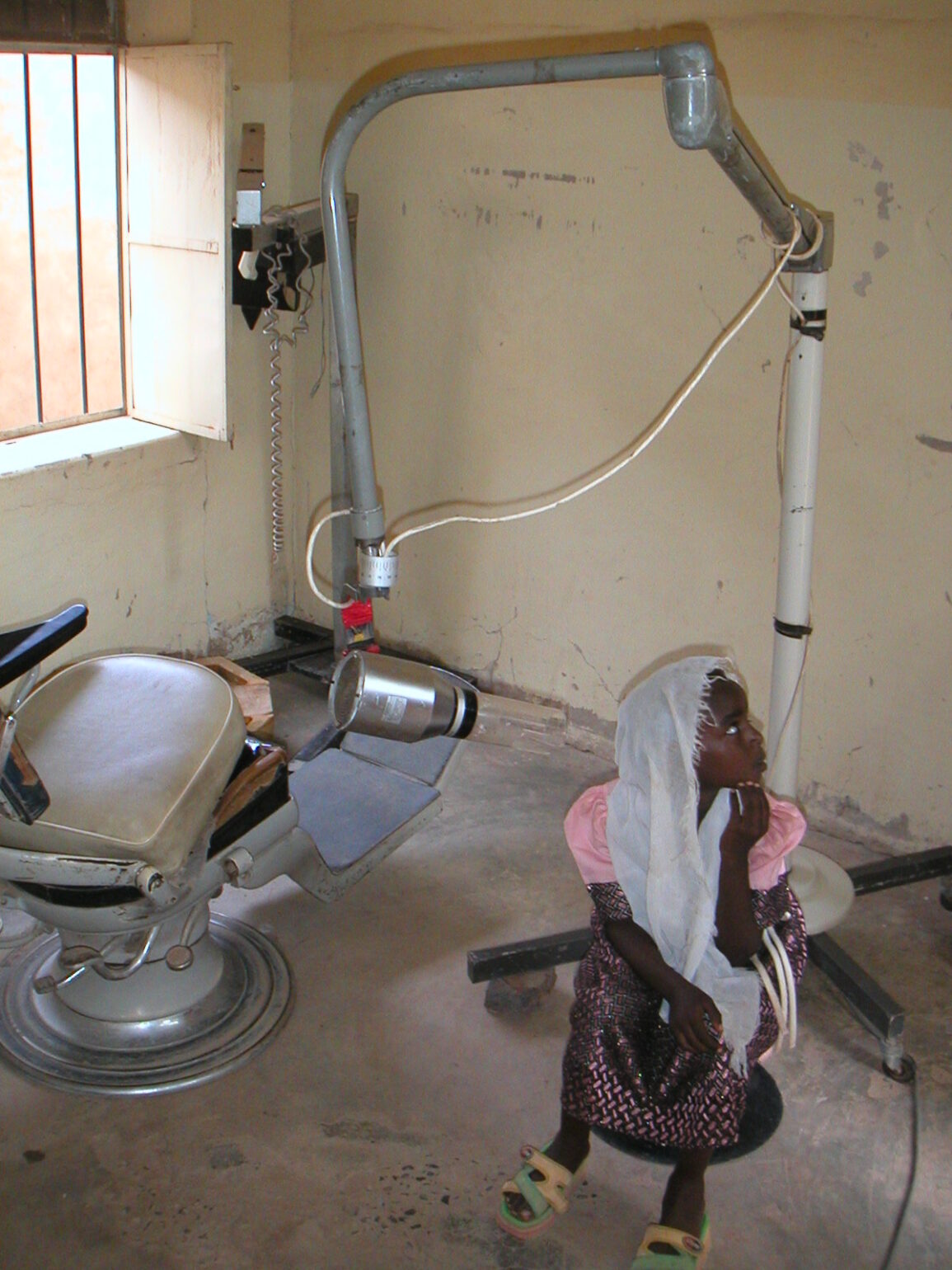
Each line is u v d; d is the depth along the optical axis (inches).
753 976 77.3
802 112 112.3
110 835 80.7
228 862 92.4
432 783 120.8
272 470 154.6
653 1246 76.5
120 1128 88.0
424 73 88.0
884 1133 90.9
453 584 153.5
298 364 157.6
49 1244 78.5
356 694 88.7
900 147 107.9
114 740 87.9
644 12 119.6
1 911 111.3
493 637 152.0
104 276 152.5
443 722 91.5
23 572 132.1
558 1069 95.7
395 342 148.9
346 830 112.4
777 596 100.3
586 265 130.3
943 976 108.9
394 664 90.1
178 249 134.0
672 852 74.2
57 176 151.5
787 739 102.9
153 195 134.9
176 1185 83.4
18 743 78.9
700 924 74.4
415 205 141.9
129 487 141.8
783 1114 92.3
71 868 81.2
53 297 157.1
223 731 89.7
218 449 152.0
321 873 106.0
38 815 79.7
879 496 117.6
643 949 76.7
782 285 92.7
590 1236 81.4
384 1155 86.7
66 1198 82.0
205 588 156.2
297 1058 95.5
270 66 145.1
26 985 101.7
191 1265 77.4
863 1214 83.7
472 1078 94.3
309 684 159.8
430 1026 99.8
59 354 159.9
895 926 116.0
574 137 127.2
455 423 146.4
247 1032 97.2
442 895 117.7
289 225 129.2
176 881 85.8
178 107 128.7
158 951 95.5
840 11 107.8
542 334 135.9
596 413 134.6
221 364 134.3
